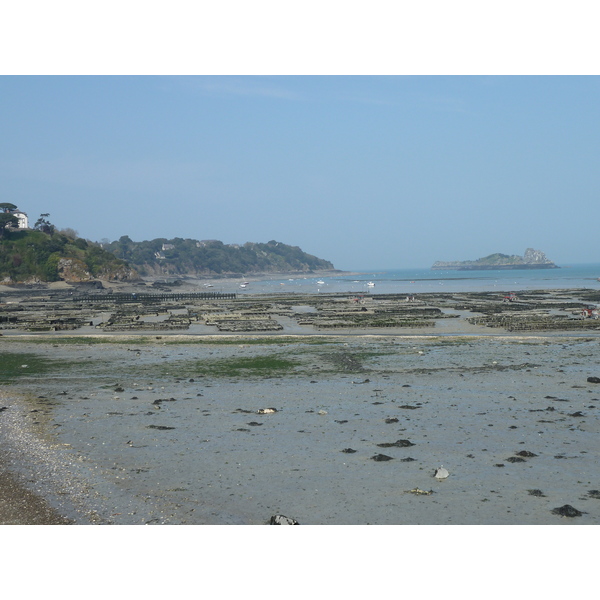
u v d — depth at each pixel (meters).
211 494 18.59
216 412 29.03
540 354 46.31
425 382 35.72
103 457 22.28
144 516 16.92
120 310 101.56
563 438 24.00
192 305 115.56
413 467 20.86
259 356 47.19
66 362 45.56
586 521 16.33
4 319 81.25
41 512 17.17
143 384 36.50
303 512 17.17
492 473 20.16
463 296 132.00
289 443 23.80
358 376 37.94
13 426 26.70
